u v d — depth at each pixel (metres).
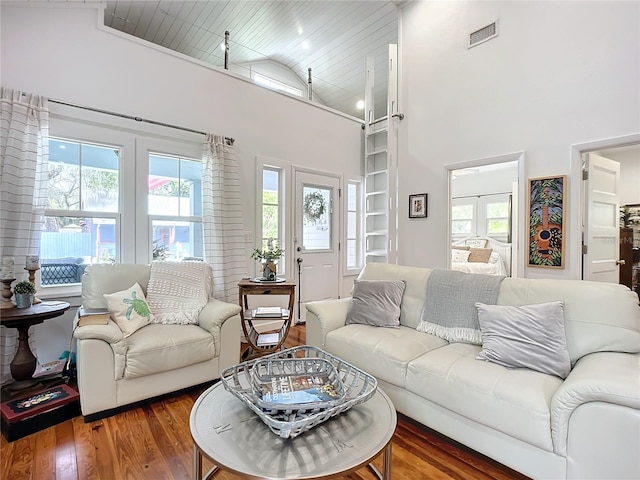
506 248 5.94
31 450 1.71
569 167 2.90
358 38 4.62
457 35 3.66
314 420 1.16
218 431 1.22
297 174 4.26
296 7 3.88
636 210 4.82
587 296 1.79
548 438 1.36
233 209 3.48
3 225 2.29
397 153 4.27
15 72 2.45
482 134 3.47
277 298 4.09
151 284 2.62
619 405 1.21
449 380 1.69
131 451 1.72
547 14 3.01
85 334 1.94
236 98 3.65
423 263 4.01
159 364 2.14
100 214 2.84
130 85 2.95
